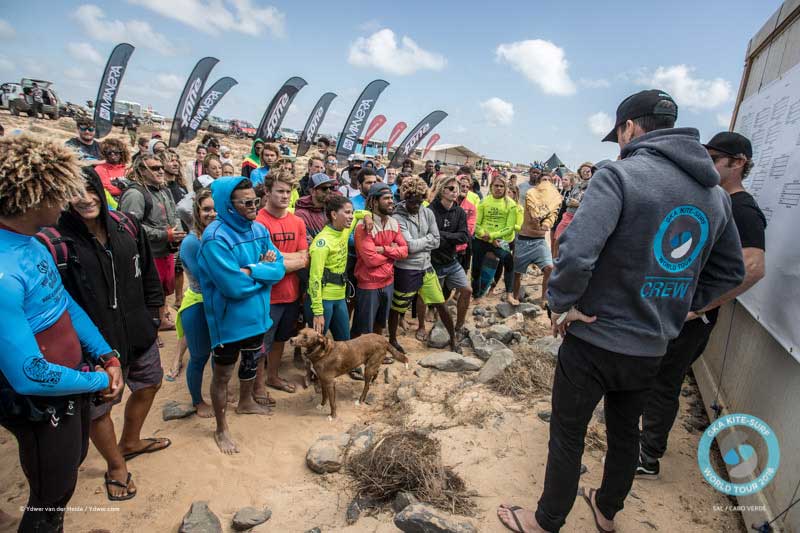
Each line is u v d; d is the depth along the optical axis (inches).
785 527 94.0
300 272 175.8
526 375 176.6
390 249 179.6
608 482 98.4
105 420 110.4
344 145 598.5
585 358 86.3
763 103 160.6
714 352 170.4
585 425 90.6
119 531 106.8
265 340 160.4
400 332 237.5
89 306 97.7
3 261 69.7
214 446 139.3
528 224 264.4
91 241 97.8
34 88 1085.8
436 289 203.0
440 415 153.4
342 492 119.6
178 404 159.5
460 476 122.3
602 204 77.2
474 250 280.1
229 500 117.3
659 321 82.4
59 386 74.8
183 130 585.9
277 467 130.4
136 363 118.0
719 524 108.7
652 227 77.0
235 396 170.4
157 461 131.3
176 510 113.7
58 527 85.8
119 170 222.8
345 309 180.2
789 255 114.2
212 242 126.0
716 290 92.4
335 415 157.5
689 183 78.3
